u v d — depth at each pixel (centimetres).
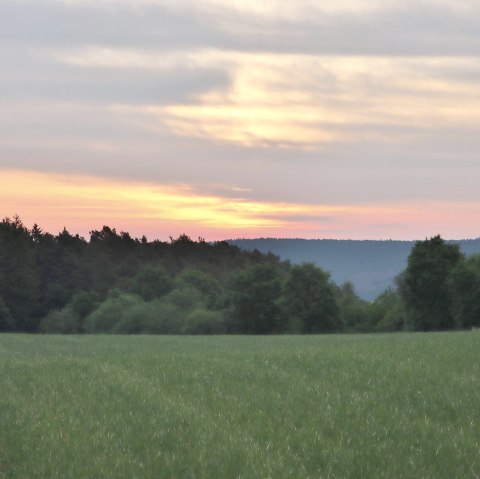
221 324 13412
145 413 1908
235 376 2636
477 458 1477
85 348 5431
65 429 1692
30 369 2953
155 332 13900
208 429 1706
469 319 10512
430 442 1614
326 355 3262
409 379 2495
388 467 1411
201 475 1321
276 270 13712
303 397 2181
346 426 1780
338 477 1348
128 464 1381
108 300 15188
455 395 2183
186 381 2527
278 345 5150
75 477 1294
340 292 14850
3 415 1859
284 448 1552
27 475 1299
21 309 18825
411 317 11162
